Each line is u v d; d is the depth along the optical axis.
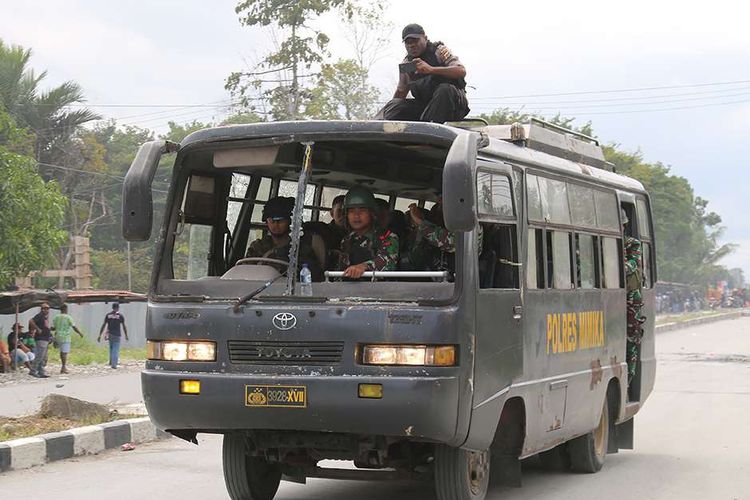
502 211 7.75
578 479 9.85
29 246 23.02
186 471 10.33
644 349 11.88
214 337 7.18
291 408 6.91
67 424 12.56
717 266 106.69
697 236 90.25
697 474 10.14
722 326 55.62
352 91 38.62
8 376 22.91
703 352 31.66
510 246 7.94
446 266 7.53
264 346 7.06
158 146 7.41
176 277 7.86
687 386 19.89
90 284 41.06
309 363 6.96
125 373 24.17
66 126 42.03
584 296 9.59
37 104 41.09
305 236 7.89
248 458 8.16
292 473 8.16
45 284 40.44
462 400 6.88
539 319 8.38
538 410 8.30
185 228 8.00
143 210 7.20
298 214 7.24
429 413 6.73
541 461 10.66
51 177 42.50
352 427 6.84
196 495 8.98
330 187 8.90
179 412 7.22
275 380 6.93
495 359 7.41
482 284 7.42
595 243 10.13
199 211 8.09
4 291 26.95
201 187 8.05
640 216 12.27
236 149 7.51
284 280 7.27
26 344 24.05
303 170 7.30
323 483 9.73
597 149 11.17
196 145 7.55
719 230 98.06
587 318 9.66
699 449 11.90
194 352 7.24
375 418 6.78
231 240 8.49
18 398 17.59
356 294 7.07
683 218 83.19
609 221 10.69
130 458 11.23
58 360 27.47
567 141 10.09
